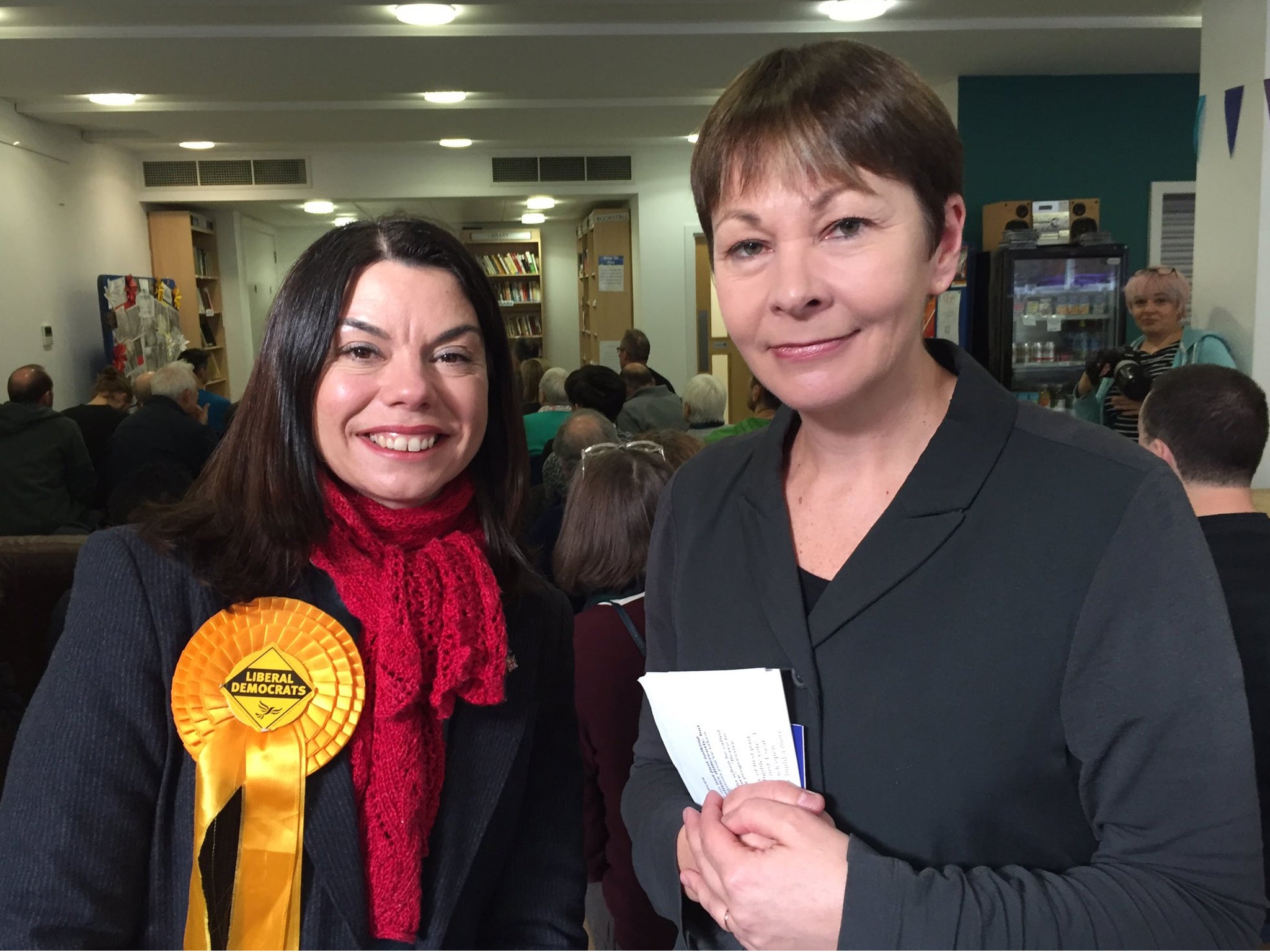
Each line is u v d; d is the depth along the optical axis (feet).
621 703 4.94
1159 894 2.31
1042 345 18.28
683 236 29.45
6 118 19.99
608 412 15.31
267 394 3.02
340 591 2.98
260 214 34.71
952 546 2.64
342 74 17.30
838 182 2.48
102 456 18.10
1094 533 2.50
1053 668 2.50
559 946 3.47
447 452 3.11
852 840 2.48
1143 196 19.76
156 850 2.79
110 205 25.68
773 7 14.62
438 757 3.11
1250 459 5.46
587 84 18.58
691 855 2.90
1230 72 12.29
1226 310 12.48
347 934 2.81
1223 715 2.35
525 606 3.62
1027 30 15.75
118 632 2.82
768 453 3.22
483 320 3.28
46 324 21.68
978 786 2.52
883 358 2.63
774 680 2.66
